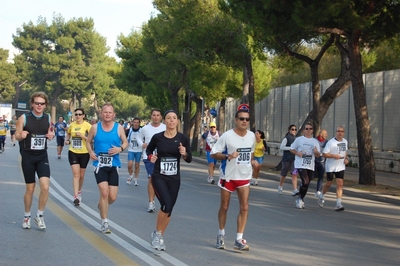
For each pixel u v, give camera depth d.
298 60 24.34
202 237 8.76
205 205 12.57
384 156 24.25
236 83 31.88
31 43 83.56
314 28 17.16
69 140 12.37
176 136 7.67
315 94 21.59
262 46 23.45
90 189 14.61
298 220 11.11
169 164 7.59
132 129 16.11
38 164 8.69
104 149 8.55
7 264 6.73
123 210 11.25
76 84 80.75
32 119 8.49
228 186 7.74
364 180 17.88
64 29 84.38
